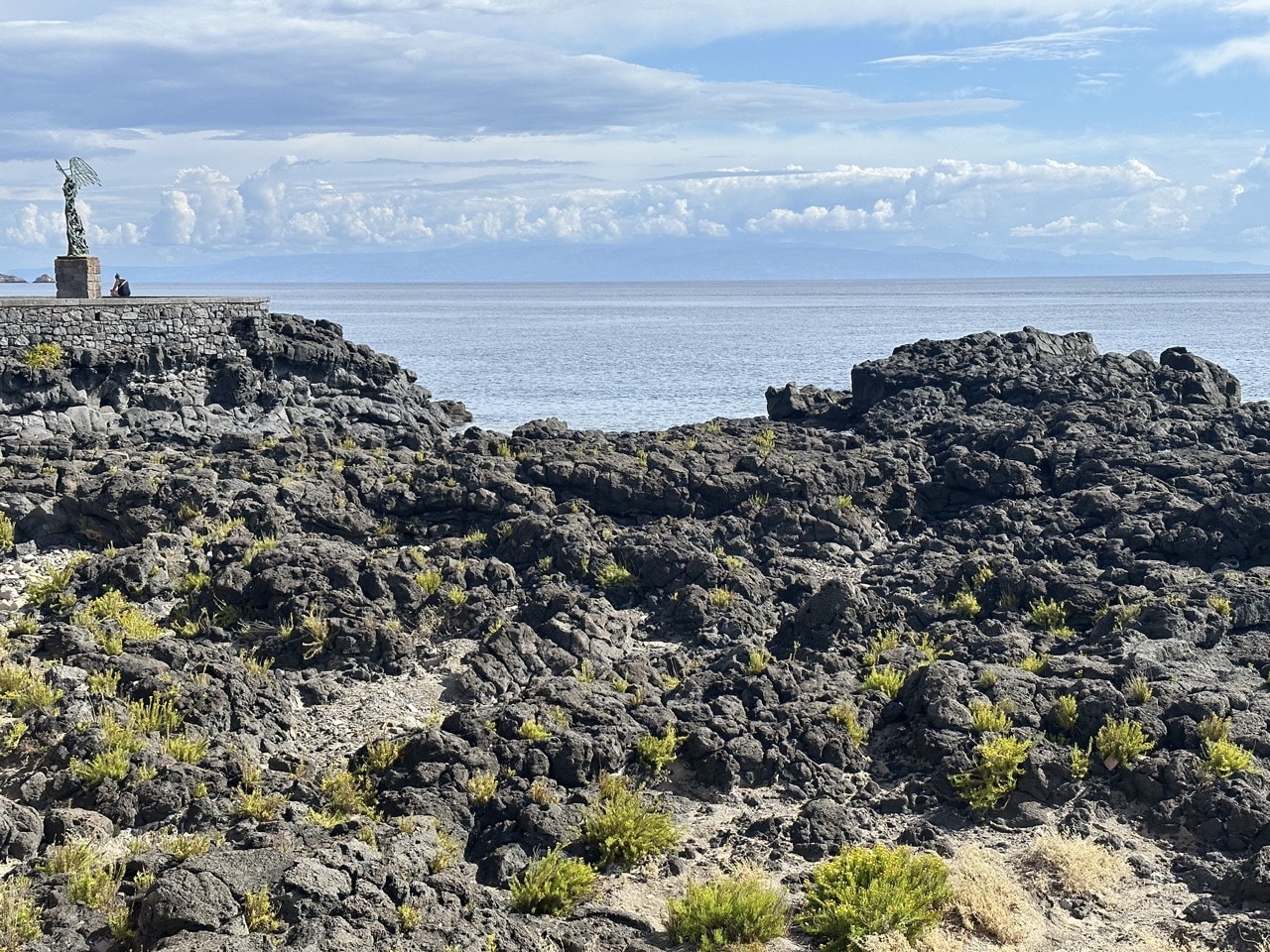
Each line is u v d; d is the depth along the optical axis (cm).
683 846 2244
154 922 1742
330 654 2931
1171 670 2856
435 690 2830
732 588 3403
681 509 4038
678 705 2677
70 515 3622
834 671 2920
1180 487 4025
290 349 5344
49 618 3053
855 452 4441
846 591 3130
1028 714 2620
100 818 2103
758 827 2311
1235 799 2328
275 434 5016
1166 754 2469
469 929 1873
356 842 1984
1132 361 5519
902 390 5328
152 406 4822
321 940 1745
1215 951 1941
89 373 4709
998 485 4194
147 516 3597
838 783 2484
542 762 2412
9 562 3412
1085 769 2477
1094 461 4234
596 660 3005
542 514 3866
